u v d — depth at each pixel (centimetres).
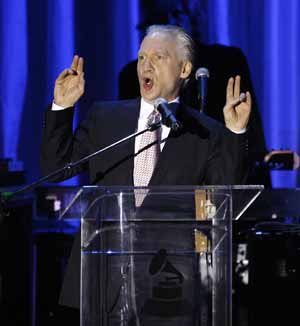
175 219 733
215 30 1483
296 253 1211
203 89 1070
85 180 1479
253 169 1405
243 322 1330
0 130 1502
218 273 731
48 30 1503
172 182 909
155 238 733
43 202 793
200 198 729
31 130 1503
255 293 1230
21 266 1352
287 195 1055
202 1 1480
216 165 914
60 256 1380
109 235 732
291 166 1395
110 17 1496
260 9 1484
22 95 1503
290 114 1481
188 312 730
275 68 1484
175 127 808
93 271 731
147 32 987
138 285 732
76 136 966
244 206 783
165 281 732
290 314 1211
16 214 1334
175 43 959
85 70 1500
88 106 1496
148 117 924
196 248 732
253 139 1427
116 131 942
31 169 1502
